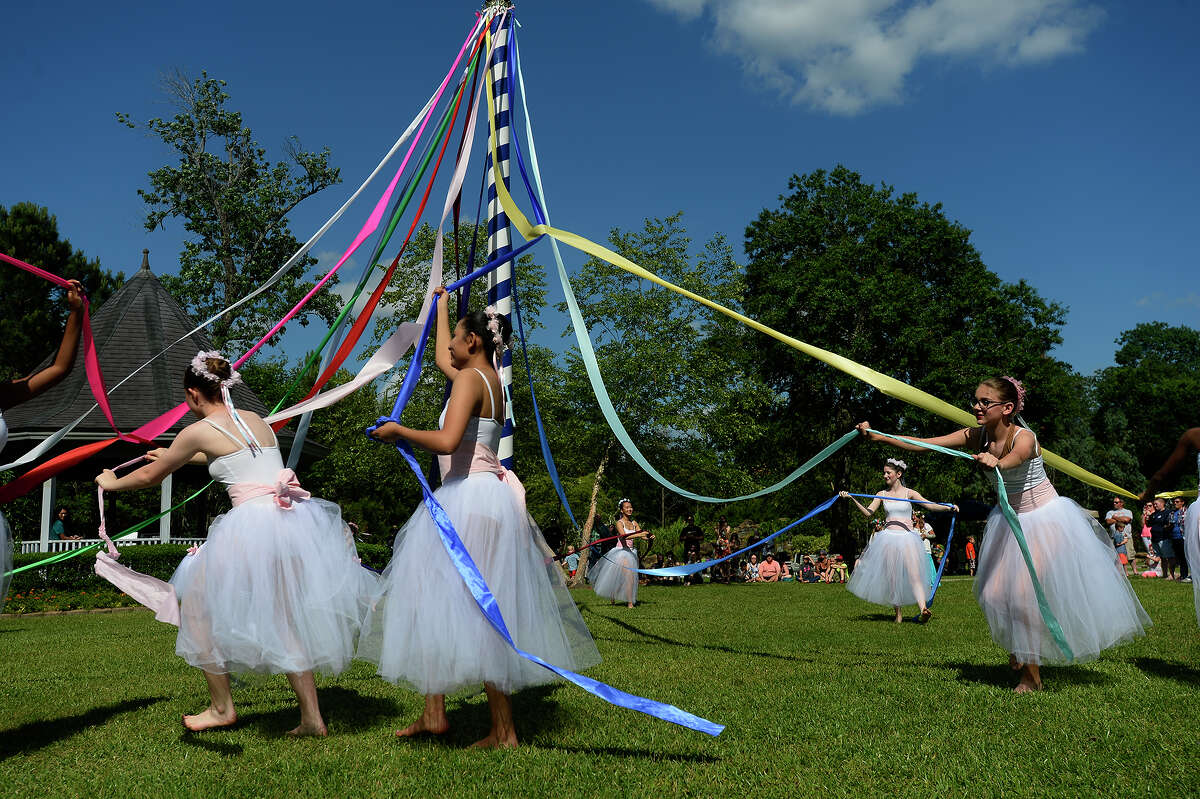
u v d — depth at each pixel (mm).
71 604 13164
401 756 3434
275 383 35125
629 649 6652
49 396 18203
